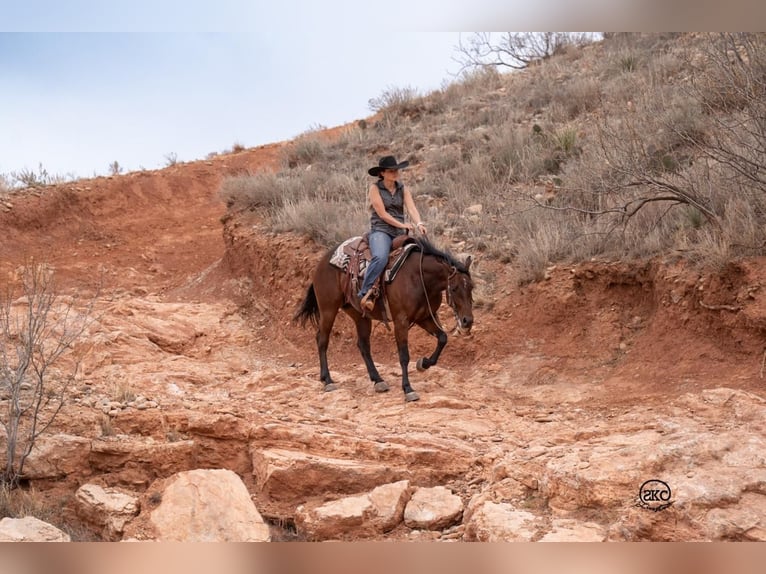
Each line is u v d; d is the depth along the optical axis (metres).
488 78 19.36
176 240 17.41
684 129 11.02
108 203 18.47
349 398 8.97
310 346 11.60
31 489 6.68
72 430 7.24
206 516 5.99
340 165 15.87
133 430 7.45
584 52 19.45
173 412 7.58
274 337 12.12
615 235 10.08
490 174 13.38
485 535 5.52
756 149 8.84
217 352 11.57
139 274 15.72
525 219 11.39
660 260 9.26
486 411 8.20
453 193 13.05
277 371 10.42
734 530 5.01
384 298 8.98
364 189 14.00
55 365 9.23
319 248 12.39
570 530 5.29
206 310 12.81
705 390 7.48
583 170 11.66
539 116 15.71
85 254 16.41
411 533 6.04
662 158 10.45
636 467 5.66
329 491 6.70
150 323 11.67
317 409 8.69
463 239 11.72
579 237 10.36
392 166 9.03
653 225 9.88
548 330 9.86
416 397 8.53
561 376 9.17
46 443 6.88
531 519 5.56
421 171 14.64
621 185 9.68
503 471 6.32
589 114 14.72
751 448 5.77
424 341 10.44
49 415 7.32
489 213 12.29
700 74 12.55
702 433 6.23
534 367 9.39
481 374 9.59
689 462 5.69
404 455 6.85
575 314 9.81
